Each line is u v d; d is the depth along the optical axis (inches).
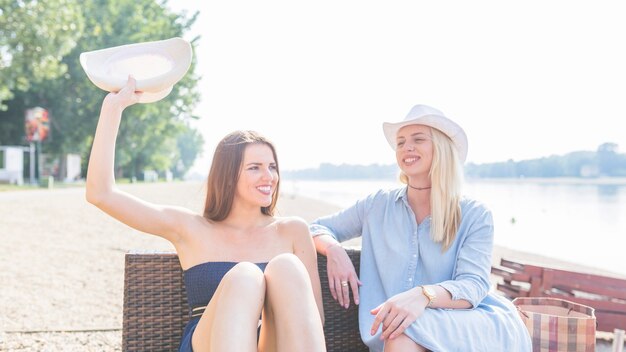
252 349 72.2
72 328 174.4
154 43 88.3
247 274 76.7
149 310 90.5
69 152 1513.3
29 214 538.6
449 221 93.6
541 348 87.5
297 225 98.3
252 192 95.0
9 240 368.2
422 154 95.8
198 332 78.8
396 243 95.7
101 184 84.0
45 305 203.2
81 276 260.8
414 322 82.3
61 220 506.9
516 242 488.4
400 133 99.3
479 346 82.8
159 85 85.6
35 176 1549.0
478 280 88.3
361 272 98.5
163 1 1545.3
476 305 87.7
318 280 96.0
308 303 76.7
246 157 95.2
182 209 94.0
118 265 294.2
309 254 97.3
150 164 2311.8
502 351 83.9
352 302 98.6
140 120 1514.5
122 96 84.2
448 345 81.8
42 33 738.2
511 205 1039.0
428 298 83.6
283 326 75.6
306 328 74.5
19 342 157.6
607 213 871.7
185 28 1499.8
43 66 782.5
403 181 104.8
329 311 98.3
